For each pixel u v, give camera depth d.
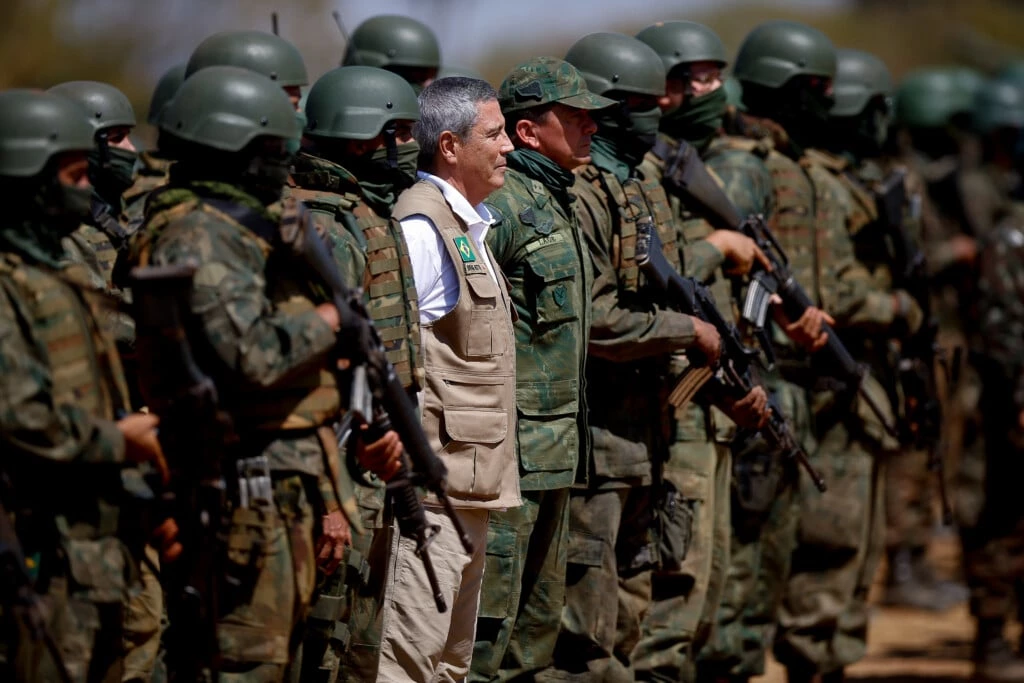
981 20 110.12
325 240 15.22
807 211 24.22
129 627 17.05
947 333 33.41
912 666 29.95
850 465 24.89
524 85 18.86
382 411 14.86
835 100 25.44
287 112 14.49
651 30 22.86
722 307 21.89
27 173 13.34
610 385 19.81
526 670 18.98
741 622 23.66
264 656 13.98
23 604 12.39
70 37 63.84
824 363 23.78
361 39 25.91
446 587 16.81
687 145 21.61
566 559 19.22
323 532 14.52
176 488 13.95
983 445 29.33
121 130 19.39
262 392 13.99
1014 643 31.75
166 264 13.69
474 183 17.56
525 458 18.00
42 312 13.28
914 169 34.69
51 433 13.10
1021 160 34.81
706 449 21.39
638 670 21.28
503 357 17.19
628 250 19.61
